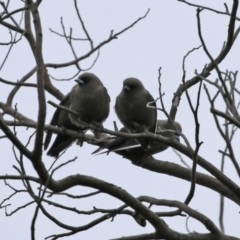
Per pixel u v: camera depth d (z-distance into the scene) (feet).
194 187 32.58
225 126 25.29
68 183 31.24
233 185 33.35
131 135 34.50
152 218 32.63
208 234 32.76
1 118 27.96
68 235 33.81
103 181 31.91
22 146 28.55
